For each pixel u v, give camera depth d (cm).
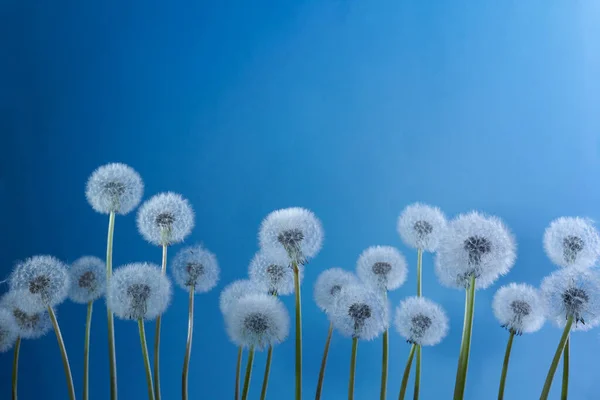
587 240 59
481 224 56
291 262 58
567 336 57
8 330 64
